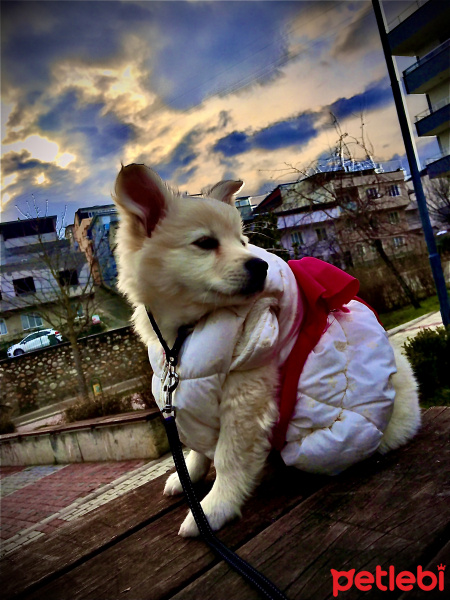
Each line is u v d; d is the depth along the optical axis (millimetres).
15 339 30078
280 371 1751
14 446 11820
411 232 21266
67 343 21531
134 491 2223
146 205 1869
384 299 18297
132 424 7832
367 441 1609
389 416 1699
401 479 1545
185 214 1828
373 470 1688
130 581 1344
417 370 5973
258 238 12281
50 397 20938
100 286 26344
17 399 20500
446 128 23672
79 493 7031
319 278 1813
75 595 1332
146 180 1862
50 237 27750
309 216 21766
